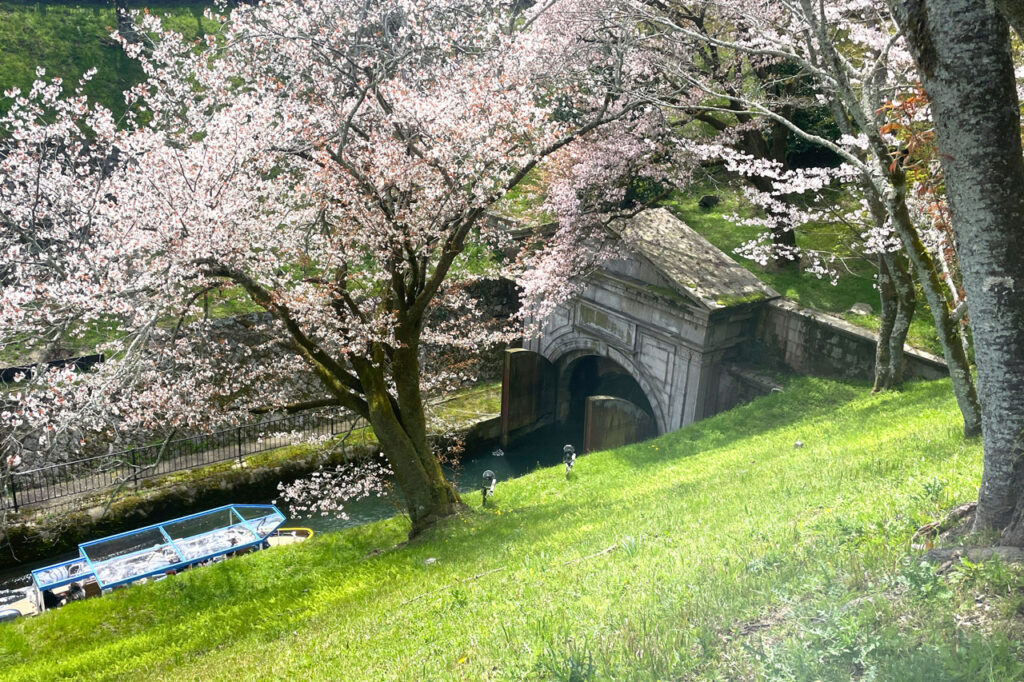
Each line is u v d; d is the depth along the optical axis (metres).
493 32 16.91
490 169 16.19
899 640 5.00
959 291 13.75
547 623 7.42
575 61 23.70
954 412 16.22
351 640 9.95
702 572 7.71
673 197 36.03
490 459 32.03
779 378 25.88
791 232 29.12
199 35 37.75
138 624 15.20
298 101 17.31
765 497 12.24
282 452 27.62
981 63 6.62
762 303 26.64
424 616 9.99
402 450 17.42
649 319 27.97
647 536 11.48
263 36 16.23
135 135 14.41
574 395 35.56
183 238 14.09
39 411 13.96
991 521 7.21
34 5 35.72
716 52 25.22
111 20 36.88
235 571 16.84
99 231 15.09
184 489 25.38
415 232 16.02
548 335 33.19
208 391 17.53
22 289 13.51
